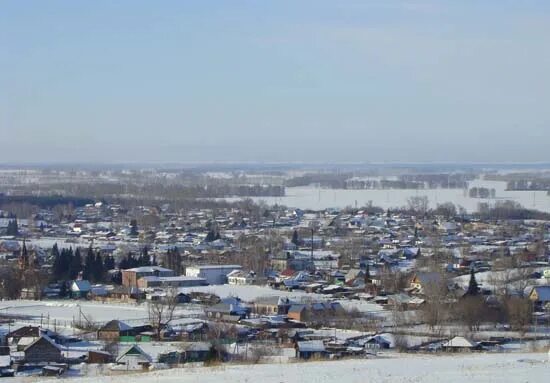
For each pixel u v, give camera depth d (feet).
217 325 442.91
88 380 199.82
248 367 216.54
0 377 290.15
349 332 441.68
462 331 441.27
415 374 191.31
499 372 192.24
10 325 462.60
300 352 341.00
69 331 449.48
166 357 330.95
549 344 365.81
